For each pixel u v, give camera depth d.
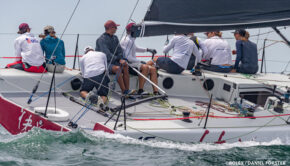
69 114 22.00
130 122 20.70
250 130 21.00
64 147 18.67
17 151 18.19
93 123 21.00
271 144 21.17
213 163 18.27
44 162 17.22
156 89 26.30
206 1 19.97
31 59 25.84
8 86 24.80
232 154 19.45
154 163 17.67
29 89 25.34
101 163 17.33
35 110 20.75
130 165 17.31
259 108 24.98
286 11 20.31
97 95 22.86
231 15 20.25
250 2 20.05
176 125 20.69
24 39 26.05
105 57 24.69
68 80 26.28
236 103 25.17
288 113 23.69
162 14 19.88
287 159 19.22
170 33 20.22
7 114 22.00
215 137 20.45
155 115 23.06
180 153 18.97
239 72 30.89
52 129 20.02
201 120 21.66
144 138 19.50
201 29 20.17
